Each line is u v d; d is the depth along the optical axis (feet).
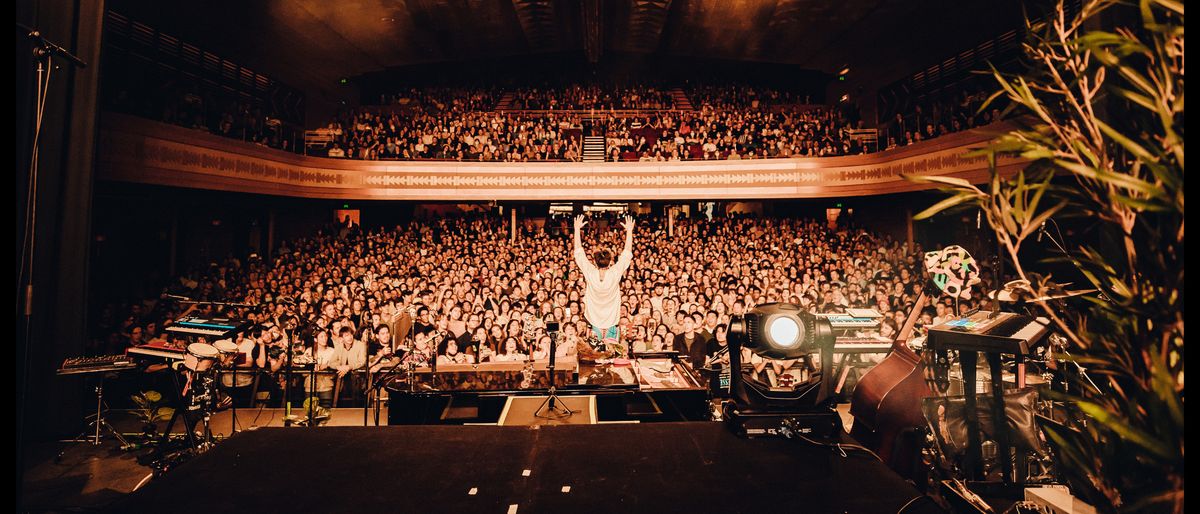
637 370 18.38
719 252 45.44
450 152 50.83
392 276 38.96
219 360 17.51
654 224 59.62
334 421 21.38
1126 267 3.31
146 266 40.24
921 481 8.64
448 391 15.44
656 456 8.19
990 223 3.59
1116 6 5.56
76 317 19.12
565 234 53.26
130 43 38.09
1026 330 7.58
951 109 41.06
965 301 25.08
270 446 8.79
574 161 50.62
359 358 26.30
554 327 15.67
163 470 14.71
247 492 7.14
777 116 58.75
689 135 54.49
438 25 54.13
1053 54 3.71
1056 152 3.09
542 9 55.36
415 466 7.97
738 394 9.18
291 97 54.44
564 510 6.58
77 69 19.20
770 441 8.65
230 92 46.93
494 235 50.37
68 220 19.01
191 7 40.50
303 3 45.50
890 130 46.80
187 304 30.91
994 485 7.75
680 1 53.57
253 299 33.40
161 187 40.24
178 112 38.01
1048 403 8.28
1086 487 3.95
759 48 59.72
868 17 48.29
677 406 15.97
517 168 50.01
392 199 49.37
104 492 15.12
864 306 33.50
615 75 72.79
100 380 19.03
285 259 42.88
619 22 60.08
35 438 18.51
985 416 8.84
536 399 16.99
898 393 9.67
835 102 63.16
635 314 32.30
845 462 7.84
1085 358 3.39
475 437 9.12
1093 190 3.32
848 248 45.37
